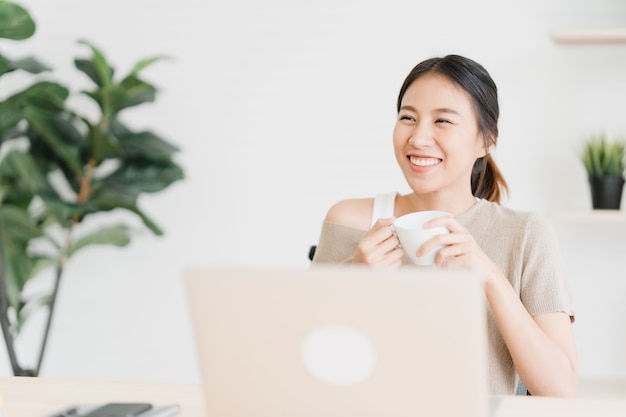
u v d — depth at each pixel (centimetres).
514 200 305
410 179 166
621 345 301
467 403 97
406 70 312
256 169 327
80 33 333
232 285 104
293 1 319
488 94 164
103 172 330
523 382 157
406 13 310
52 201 287
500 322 148
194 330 108
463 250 137
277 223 327
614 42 286
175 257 336
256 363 106
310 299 100
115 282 341
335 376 102
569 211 282
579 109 298
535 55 300
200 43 326
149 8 329
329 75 318
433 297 95
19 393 143
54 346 346
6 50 336
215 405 111
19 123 312
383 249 145
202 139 329
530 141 302
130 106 300
